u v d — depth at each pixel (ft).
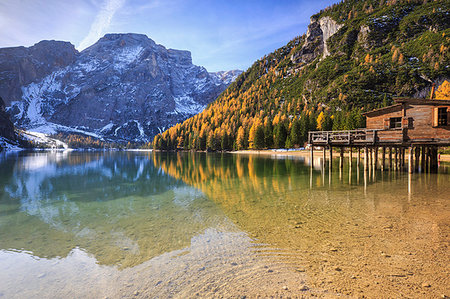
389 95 365.40
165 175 90.63
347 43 548.72
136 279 17.65
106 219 34.30
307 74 609.01
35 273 19.16
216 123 490.90
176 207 40.40
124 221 33.01
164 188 61.11
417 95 350.64
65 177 87.56
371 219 29.50
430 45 398.83
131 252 22.57
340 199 41.63
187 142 490.49
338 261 18.92
